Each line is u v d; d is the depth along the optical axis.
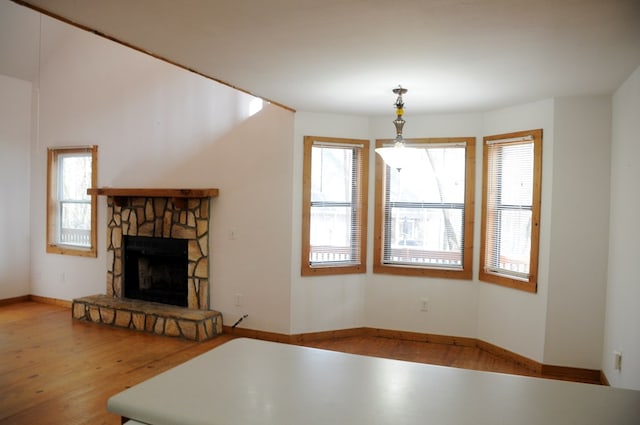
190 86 5.38
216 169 5.23
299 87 3.82
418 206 5.03
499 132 4.56
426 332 4.98
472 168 4.77
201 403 1.21
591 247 3.92
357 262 5.13
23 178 6.53
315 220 5.00
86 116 6.11
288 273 4.86
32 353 4.41
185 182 5.44
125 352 4.46
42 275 6.56
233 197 5.14
